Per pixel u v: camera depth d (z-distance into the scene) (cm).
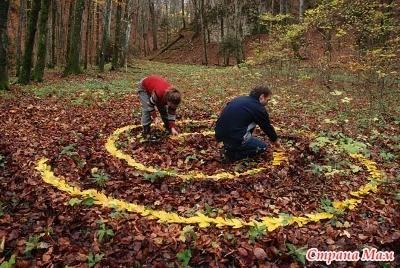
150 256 414
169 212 504
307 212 507
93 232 453
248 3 3719
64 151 689
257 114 663
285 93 1455
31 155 690
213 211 504
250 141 680
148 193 558
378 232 455
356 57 1719
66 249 423
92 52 3412
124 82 1755
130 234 448
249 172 622
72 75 2038
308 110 1134
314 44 2436
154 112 832
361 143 745
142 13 5038
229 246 429
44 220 481
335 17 1862
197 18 4459
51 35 2652
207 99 1333
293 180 606
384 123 989
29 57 1627
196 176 605
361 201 537
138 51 4978
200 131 889
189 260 405
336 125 956
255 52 2262
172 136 809
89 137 813
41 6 1722
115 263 402
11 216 491
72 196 532
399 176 607
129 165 659
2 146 731
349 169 646
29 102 1176
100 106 1148
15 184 580
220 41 3928
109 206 504
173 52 4359
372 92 1432
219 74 2242
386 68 1441
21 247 426
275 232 454
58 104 1156
